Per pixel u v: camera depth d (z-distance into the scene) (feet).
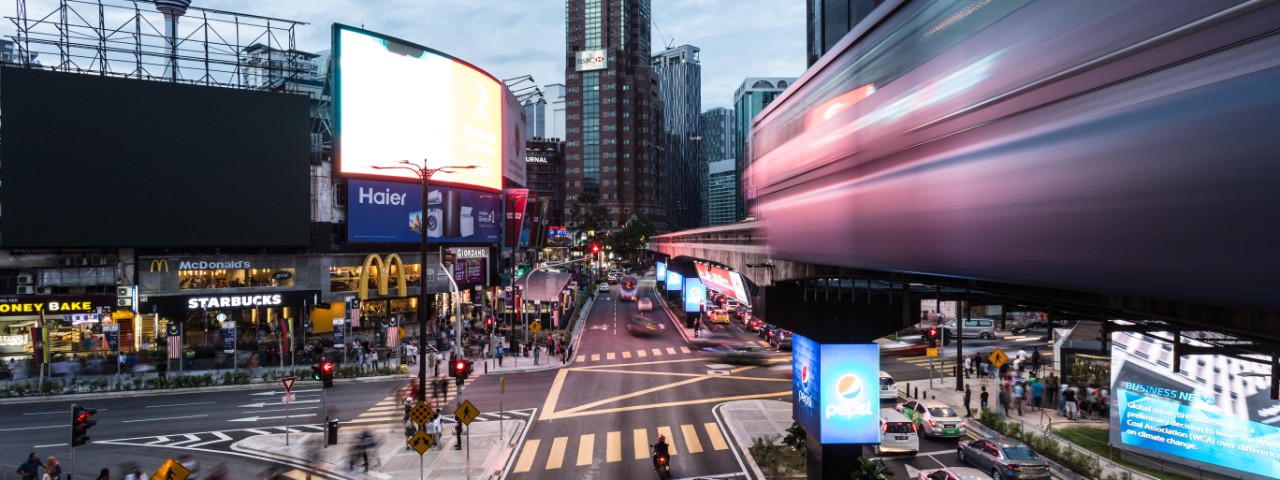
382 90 190.39
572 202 561.84
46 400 108.17
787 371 131.03
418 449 66.33
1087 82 22.21
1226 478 66.80
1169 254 18.58
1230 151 16.79
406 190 196.03
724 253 118.42
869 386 67.51
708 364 138.92
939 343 159.33
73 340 143.13
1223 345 31.83
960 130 30.96
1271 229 15.70
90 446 82.74
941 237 32.65
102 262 148.05
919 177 35.40
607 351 157.48
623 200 560.61
